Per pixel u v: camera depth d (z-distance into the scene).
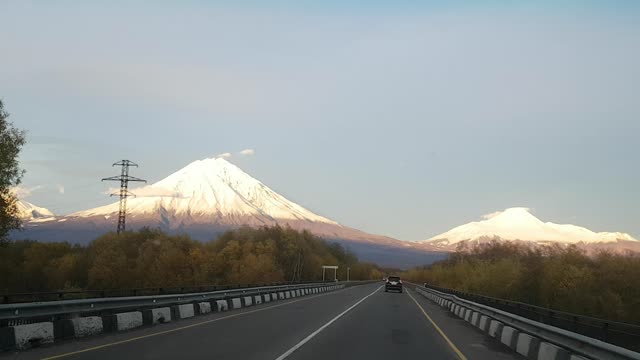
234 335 18.59
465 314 29.55
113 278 94.88
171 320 24.72
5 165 43.28
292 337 18.28
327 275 167.62
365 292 75.56
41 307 17.27
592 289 63.31
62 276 92.62
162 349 14.85
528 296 71.81
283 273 132.00
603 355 10.73
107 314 21.19
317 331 20.47
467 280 103.44
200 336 18.11
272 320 25.25
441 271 147.50
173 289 33.16
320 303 42.34
